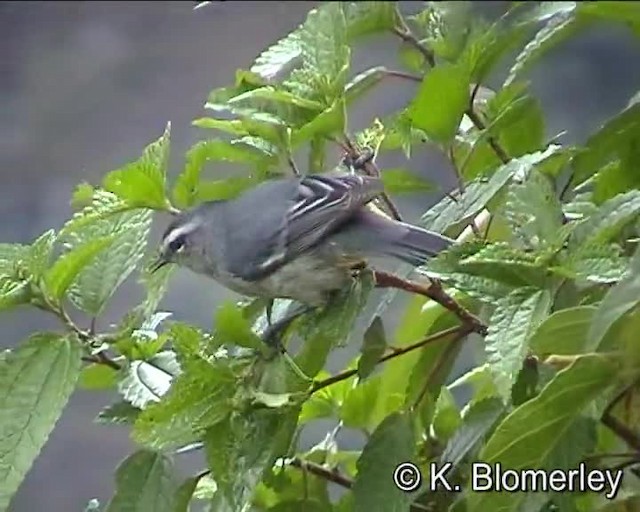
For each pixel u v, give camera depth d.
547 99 16.42
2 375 6.40
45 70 15.99
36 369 6.43
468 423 6.82
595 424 6.15
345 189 7.18
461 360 11.74
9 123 15.86
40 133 15.83
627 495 6.81
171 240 7.94
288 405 6.29
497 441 5.98
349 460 7.78
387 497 6.58
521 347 5.55
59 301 6.68
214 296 13.67
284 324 7.10
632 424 6.61
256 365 6.43
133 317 6.80
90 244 6.57
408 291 6.90
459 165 7.71
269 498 7.43
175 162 15.20
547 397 5.84
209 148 7.09
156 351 6.80
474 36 7.66
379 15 7.90
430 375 7.05
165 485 6.77
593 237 5.82
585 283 6.24
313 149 7.52
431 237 6.95
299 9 15.54
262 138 7.14
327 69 7.10
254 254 7.31
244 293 7.61
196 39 15.86
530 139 7.60
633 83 16.17
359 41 8.50
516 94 7.42
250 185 7.61
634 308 5.73
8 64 15.95
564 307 6.59
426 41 8.02
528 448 6.03
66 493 13.73
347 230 7.13
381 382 7.67
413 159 14.51
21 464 6.21
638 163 7.20
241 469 6.19
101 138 15.80
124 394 6.58
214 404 6.19
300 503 7.12
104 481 13.71
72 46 16.05
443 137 7.05
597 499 7.10
